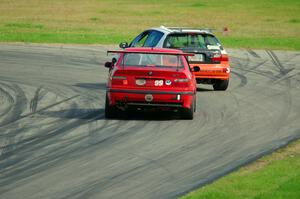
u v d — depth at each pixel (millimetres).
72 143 34094
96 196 25312
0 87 53750
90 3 170500
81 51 80312
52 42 87938
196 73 52781
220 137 36375
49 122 39594
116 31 111438
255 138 36344
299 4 175375
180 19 139250
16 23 120812
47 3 167375
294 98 51594
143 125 38969
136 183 27156
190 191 26031
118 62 40812
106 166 29719
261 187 25781
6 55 74500
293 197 24094
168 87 39812
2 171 28703
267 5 172625
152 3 173750
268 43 94875
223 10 159750
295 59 78688
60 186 26547
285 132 38188
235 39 99562
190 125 39406
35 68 65875
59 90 52844
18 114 42156
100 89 53938
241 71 67812
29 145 33594
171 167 29750
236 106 47125
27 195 25312
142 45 53938
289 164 29844
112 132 36844
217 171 29156
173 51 41938
